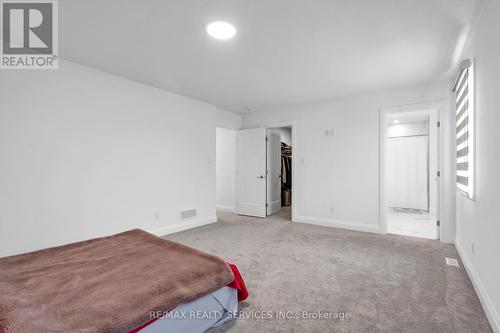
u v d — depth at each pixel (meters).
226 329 1.56
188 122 4.15
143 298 1.22
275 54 2.57
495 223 1.58
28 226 2.40
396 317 1.66
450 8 1.81
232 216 5.19
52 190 2.57
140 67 2.92
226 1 1.74
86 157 2.85
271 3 1.76
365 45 2.37
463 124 2.53
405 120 6.10
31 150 2.43
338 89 3.70
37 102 2.48
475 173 2.10
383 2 1.74
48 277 1.39
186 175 4.11
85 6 1.80
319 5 1.78
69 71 2.72
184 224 4.03
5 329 0.94
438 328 1.55
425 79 3.26
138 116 3.40
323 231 3.91
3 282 1.32
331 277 2.27
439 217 3.39
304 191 4.54
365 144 3.93
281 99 4.25
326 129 4.30
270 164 5.38
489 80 1.73
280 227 4.18
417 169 6.07
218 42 2.33
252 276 2.29
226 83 3.47
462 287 2.06
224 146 5.86
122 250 1.83
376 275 2.31
